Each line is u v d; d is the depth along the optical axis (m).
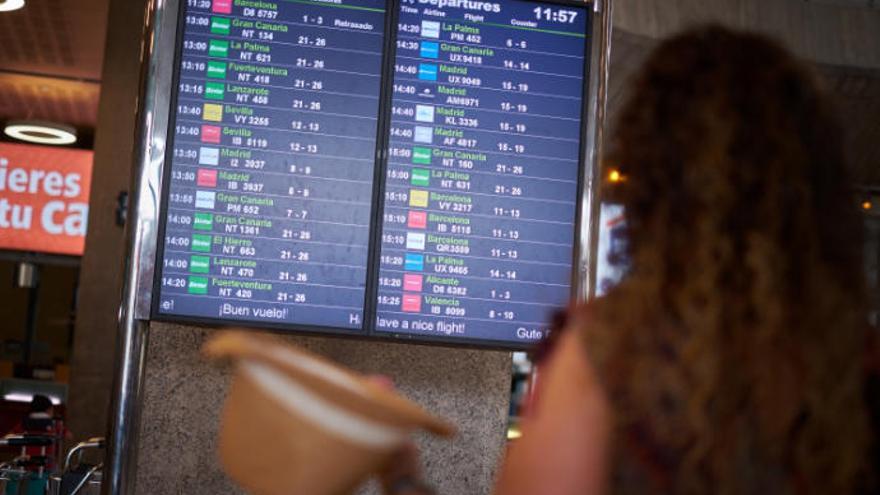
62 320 17.00
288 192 2.77
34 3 9.11
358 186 2.80
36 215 12.12
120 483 2.66
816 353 1.04
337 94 2.81
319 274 2.76
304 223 2.77
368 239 2.79
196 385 2.95
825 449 1.04
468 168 2.85
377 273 2.78
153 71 2.74
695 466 1.01
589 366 1.04
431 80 2.85
